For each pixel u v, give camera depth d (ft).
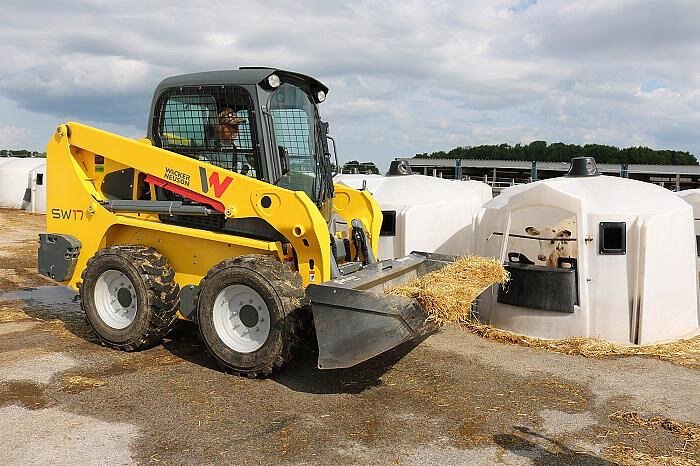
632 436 13.25
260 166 17.24
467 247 27.61
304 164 18.61
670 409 14.79
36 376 16.12
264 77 17.11
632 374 17.30
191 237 18.39
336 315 14.61
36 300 25.32
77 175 19.69
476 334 21.20
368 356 14.40
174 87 18.28
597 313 20.30
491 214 23.39
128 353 18.25
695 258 21.95
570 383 16.47
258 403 14.58
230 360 16.26
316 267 16.57
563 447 12.67
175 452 12.04
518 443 12.80
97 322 18.57
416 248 26.23
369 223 21.48
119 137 18.80
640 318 20.03
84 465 11.44
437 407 14.62
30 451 11.95
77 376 16.17
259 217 16.92
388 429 13.33
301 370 16.98
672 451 12.58
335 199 21.88
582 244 20.24
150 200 19.12
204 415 13.83
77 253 19.81
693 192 26.37
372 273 17.13
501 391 15.76
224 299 16.55
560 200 20.56
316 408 14.37
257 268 15.94
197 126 18.20
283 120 18.06
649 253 19.95
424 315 15.08
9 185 71.20
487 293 22.40
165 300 17.92
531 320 20.95
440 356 18.61
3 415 13.62
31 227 52.08
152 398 14.76
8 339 19.53
